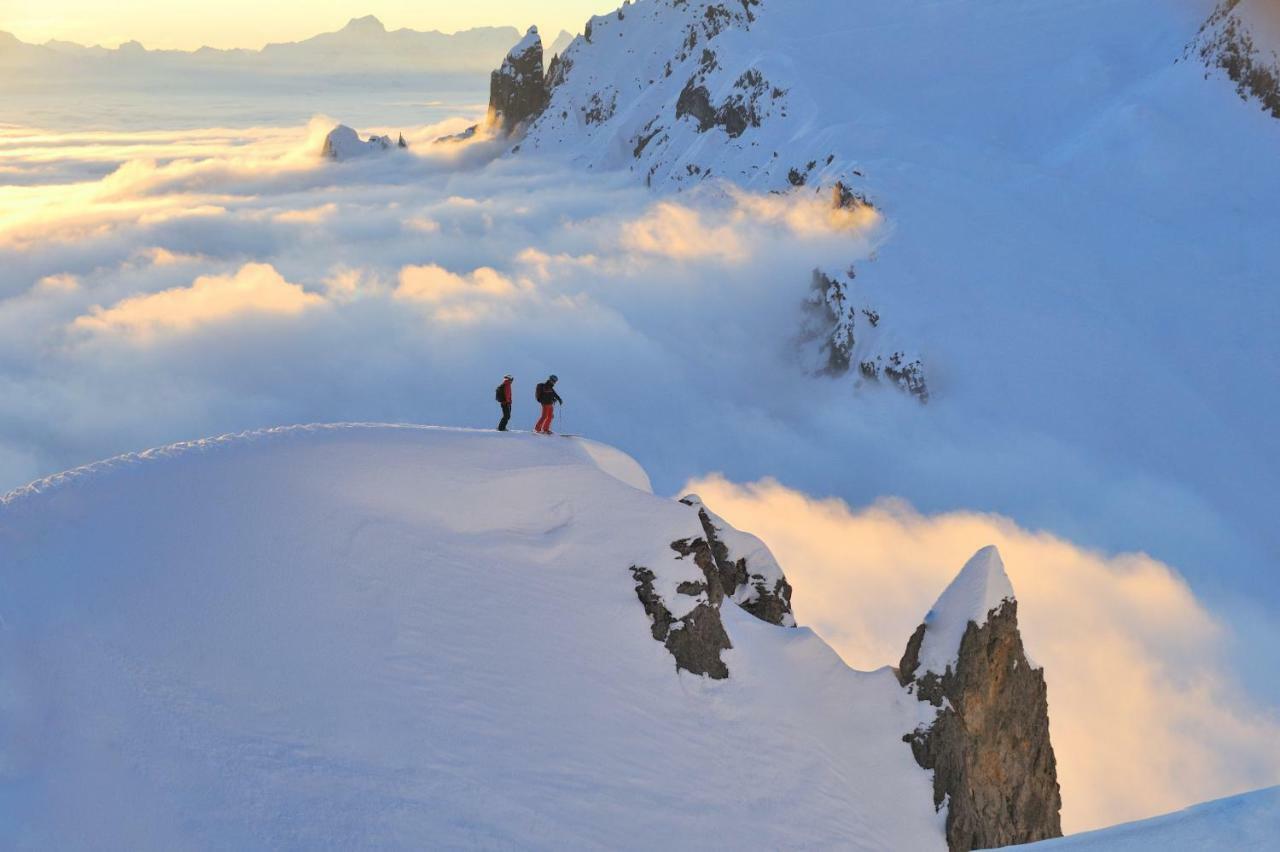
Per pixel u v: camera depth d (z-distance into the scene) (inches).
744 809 736.3
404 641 715.4
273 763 563.8
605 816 649.0
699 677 852.0
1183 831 403.9
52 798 500.1
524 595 826.2
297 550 757.3
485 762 639.1
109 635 620.7
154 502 765.9
